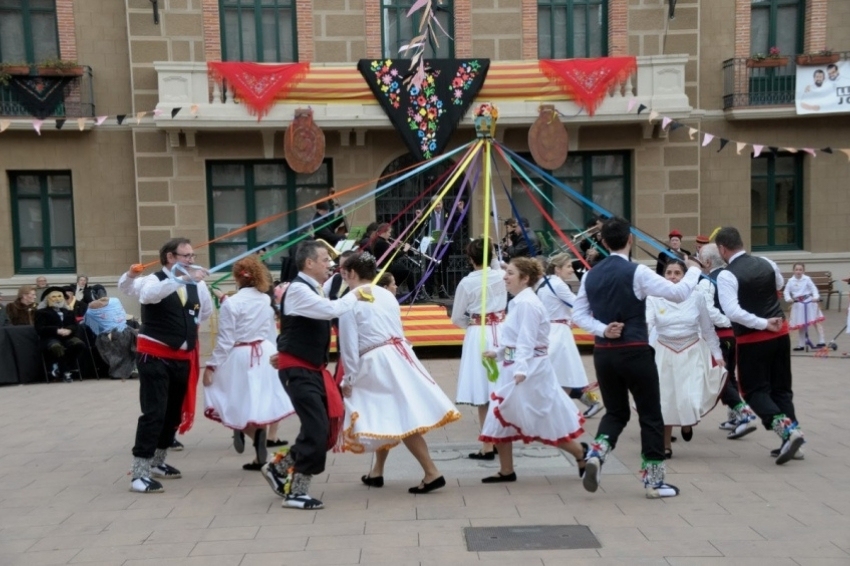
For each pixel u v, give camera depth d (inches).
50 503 231.5
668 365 260.4
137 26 603.8
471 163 322.0
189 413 261.7
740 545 182.5
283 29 626.2
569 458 267.3
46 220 633.6
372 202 626.5
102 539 198.8
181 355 246.7
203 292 266.5
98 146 623.8
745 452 269.7
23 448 304.3
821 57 637.9
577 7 635.5
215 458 282.0
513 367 228.5
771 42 661.9
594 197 644.7
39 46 625.0
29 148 619.2
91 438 319.3
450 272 602.5
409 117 597.3
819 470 245.3
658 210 634.2
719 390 267.4
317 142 588.4
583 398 329.4
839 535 188.1
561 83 601.3
